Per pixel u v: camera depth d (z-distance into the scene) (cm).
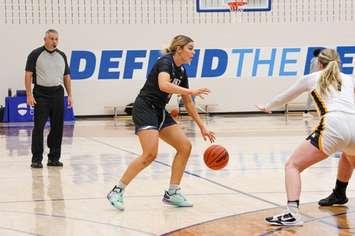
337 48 2598
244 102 2578
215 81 2559
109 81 2503
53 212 787
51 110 1180
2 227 706
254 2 2555
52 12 2455
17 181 1032
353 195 865
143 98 785
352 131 695
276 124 2097
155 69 777
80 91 2489
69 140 1669
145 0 2508
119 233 671
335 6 2588
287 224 691
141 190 934
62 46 2467
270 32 2570
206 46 2550
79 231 683
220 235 655
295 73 2591
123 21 2498
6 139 1720
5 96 2436
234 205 812
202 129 806
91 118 2481
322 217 737
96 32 2483
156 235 660
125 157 1312
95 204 835
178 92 746
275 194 884
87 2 2473
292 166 711
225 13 2550
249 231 671
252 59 2570
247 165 1175
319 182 972
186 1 2530
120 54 2506
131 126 2094
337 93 712
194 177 1040
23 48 2444
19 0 2431
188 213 770
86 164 1218
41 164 1186
